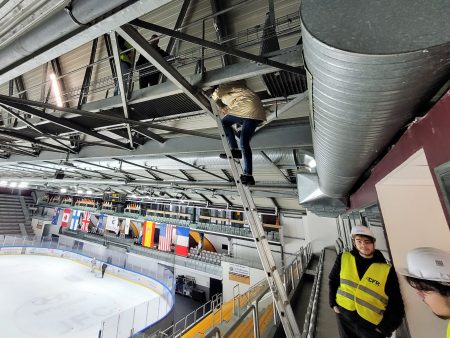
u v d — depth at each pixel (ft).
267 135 10.66
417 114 4.30
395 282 6.32
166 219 53.57
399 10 2.27
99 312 30.14
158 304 33.78
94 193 64.44
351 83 2.89
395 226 8.60
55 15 3.80
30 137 14.38
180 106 9.82
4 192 85.97
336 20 2.38
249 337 13.83
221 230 44.34
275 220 39.27
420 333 7.70
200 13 8.73
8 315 27.45
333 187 10.02
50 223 78.95
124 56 10.03
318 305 13.70
